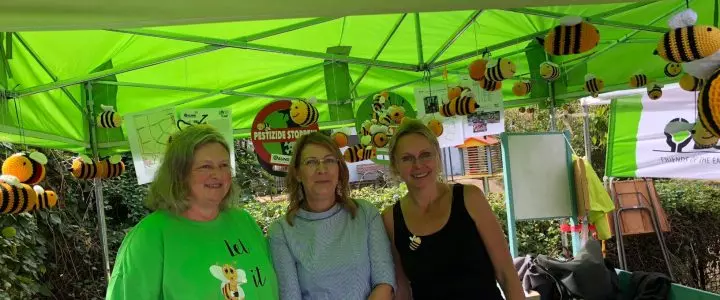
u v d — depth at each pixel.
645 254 6.48
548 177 4.58
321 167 2.07
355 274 2.03
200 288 1.71
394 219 2.27
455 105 3.82
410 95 5.34
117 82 4.11
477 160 11.36
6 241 4.95
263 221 7.18
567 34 2.47
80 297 6.22
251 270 1.85
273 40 3.96
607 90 4.72
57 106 3.82
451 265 2.11
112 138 4.23
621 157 5.69
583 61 4.66
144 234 1.72
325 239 2.05
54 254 6.06
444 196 2.21
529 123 10.27
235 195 2.00
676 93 5.25
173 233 1.75
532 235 6.98
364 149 4.27
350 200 2.17
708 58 1.59
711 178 5.05
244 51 4.06
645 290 3.59
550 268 3.73
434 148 2.24
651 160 5.44
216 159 1.80
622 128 5.68
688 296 3.41
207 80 4.45
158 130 3.66
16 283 5.10
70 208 6.36
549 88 4.82
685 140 5.19
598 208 4.55
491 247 2.14
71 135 4.02
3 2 1.53
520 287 2.14
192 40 3.11
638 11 3.87
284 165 4.00
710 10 3.75
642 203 5.82
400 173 2.25
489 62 3.32
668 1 3.70
